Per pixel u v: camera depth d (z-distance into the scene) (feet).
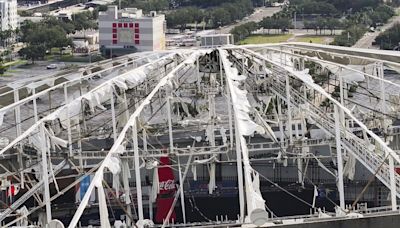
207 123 307.99
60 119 269.03
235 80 279.49
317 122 289.12
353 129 305.12
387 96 375.66
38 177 283.79
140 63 334.85
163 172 303.07
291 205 318.45
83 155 290.76
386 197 311.68
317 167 317.63
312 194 316.60
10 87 325.62
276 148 290.76
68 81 300.40
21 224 241.14
